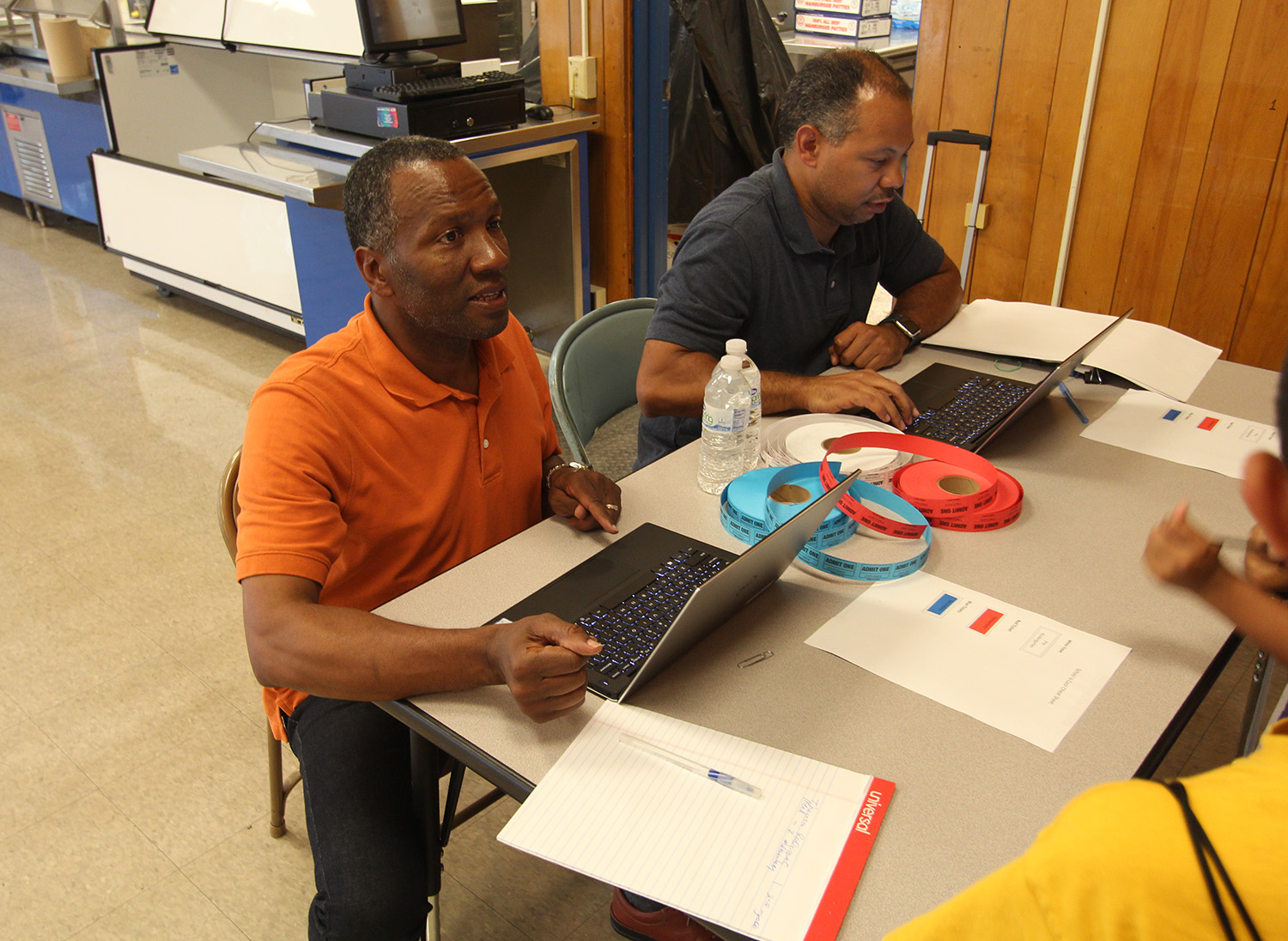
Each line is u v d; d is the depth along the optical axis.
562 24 3.26
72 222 5.32
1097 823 0.48
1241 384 1.72
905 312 1.92
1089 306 2.69
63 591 2.39
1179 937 0.45
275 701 1.37
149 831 1.75
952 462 1.42
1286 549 0.55
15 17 4.97
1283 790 0.46
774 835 0.82
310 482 1.14
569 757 0.90
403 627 1.01
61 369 3.59
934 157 2.79
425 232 1.16
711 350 1.70
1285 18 2.18
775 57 4.19
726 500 1.28
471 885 1.65
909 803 0.86
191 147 4.34
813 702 0.98
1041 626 1.09
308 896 1.63
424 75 2.89
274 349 3.78
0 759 1.90
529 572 1.20
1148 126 2.43
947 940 0.55
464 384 1.33
